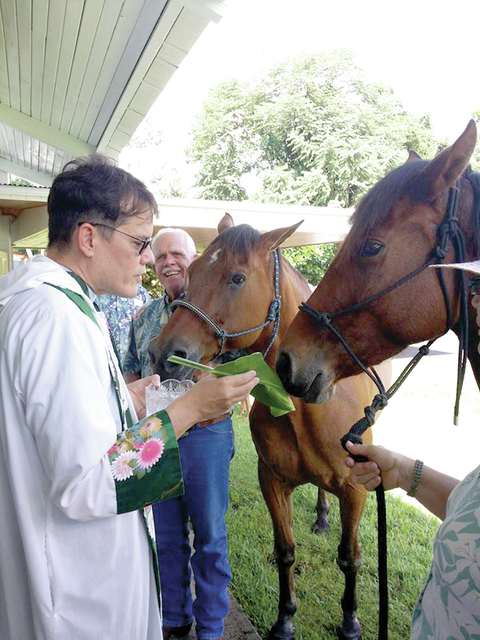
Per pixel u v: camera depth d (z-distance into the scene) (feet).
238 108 91.45
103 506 3.33
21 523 3.44
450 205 4.25
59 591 3.50
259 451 7.27
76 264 3.87
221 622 6.88
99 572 3.59
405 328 4.53
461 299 4.30
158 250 7.62
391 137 80.59
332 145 68.59
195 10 9.70
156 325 7.77
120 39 12.12
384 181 4.59
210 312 6.45
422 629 3.36
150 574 4.03
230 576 7.07
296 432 6.54
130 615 3.70
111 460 3.35
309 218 23.36
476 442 16.93
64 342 3.33
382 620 4.16
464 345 4.27
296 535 10.53
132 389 5.54
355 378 6.98
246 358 4.33
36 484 3.47
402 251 4.39
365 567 9.30
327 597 8.52
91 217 3.69
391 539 10.14
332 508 11.87
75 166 3.85
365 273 4.57
